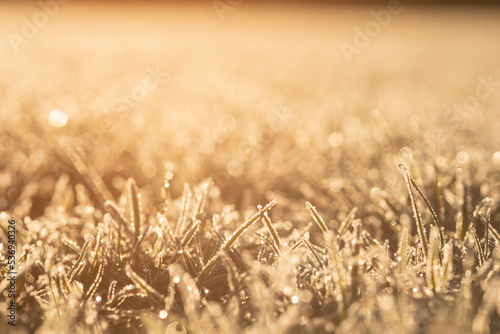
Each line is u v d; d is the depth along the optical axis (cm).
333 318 176
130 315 187
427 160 367
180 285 199
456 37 2083
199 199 250
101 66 1059
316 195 354
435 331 156
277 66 1202
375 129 485
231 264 192
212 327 166
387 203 299
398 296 181
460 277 206
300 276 199
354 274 193
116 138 479
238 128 526
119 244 220
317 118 568
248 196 365
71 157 400
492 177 345
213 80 865
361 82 936
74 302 181
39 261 208
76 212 310
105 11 3080
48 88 728
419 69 1147
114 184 387
